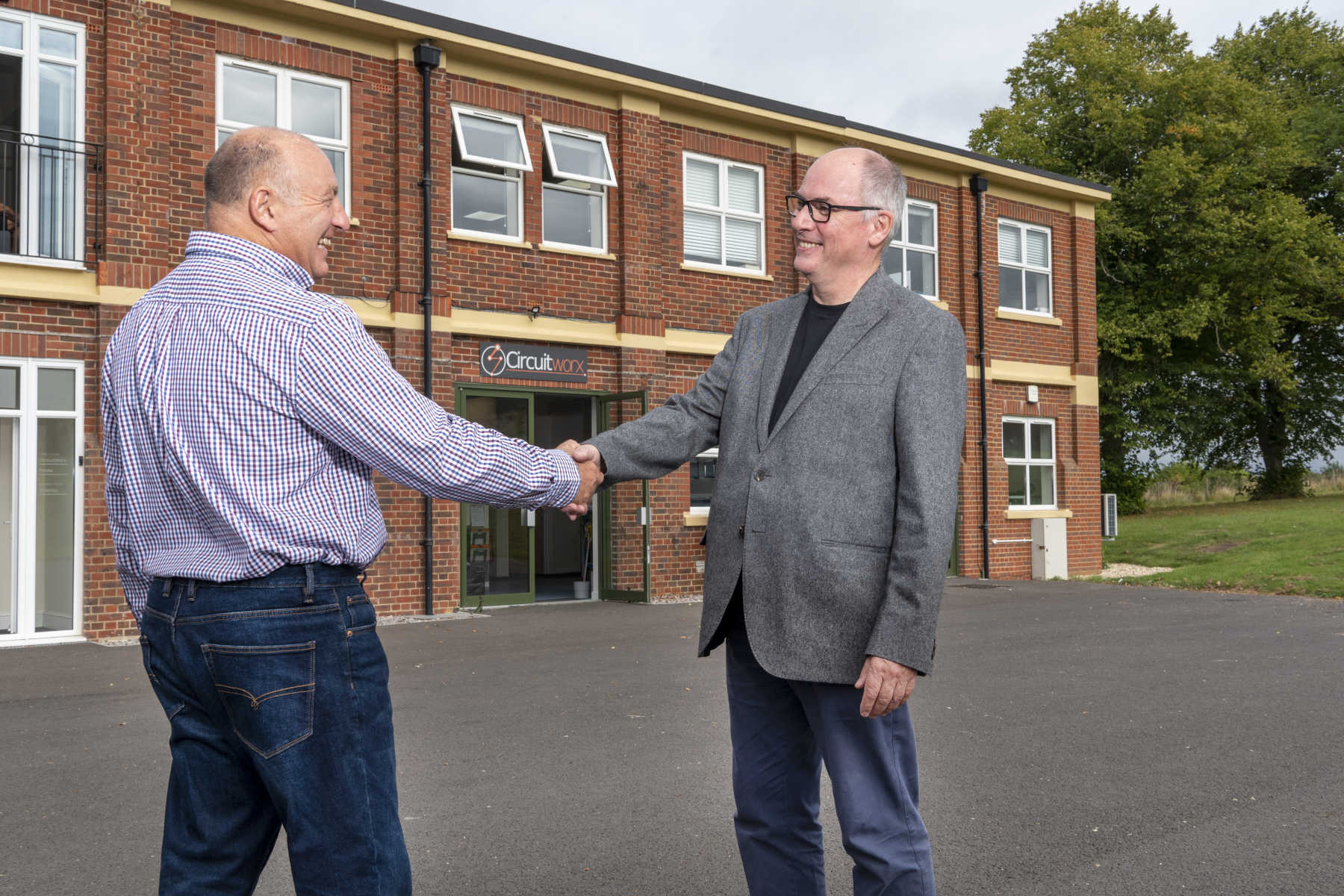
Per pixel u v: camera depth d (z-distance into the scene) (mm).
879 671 2314
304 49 11531
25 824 4266
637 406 13625
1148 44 31328
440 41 12195
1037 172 18094
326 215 2314
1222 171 26938
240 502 2016
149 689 7387
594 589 14062
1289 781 4785
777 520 2500
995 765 5098
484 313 12664
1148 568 18375
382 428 2055
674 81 14078
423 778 4887
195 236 2225
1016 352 18047
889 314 2555
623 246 13750
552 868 3723
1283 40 33625
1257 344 28594
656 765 5125
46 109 10180
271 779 2039
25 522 9977
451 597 12141
